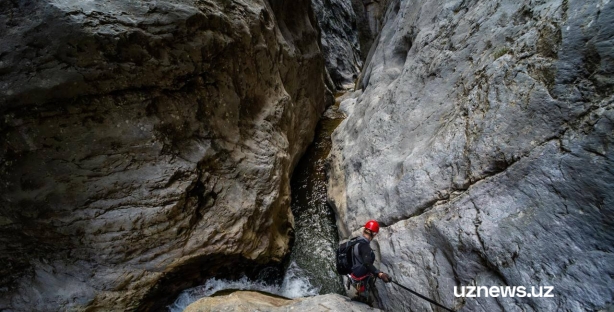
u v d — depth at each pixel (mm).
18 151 3998
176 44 4801
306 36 12414
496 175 3805
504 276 3273
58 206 4320
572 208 3014
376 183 6164
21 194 4137
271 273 6387
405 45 9523
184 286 5453
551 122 3432
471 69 5227
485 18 5594
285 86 9680
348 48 27438
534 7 4438
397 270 4492
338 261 4242
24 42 3713
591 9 3428
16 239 4422
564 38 3580
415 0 9930
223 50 5766
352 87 23688
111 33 4035
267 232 6195
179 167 4879
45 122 3996
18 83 3727
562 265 2922
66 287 4582
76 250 4586
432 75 6371
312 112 12539
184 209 4965
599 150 2951
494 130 4020
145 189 4668
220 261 5527
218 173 5605
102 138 4359
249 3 7523
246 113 6867
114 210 4582
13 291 4512
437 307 3781
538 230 3182
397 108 6988
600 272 2688
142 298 4840
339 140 10062
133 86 4453
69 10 3799
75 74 3922
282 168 7121
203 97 5488
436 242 4152
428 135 5523
